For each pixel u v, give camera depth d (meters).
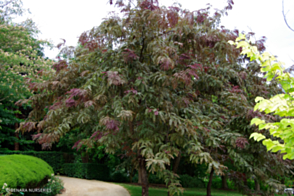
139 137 5.17
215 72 7.09
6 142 14.66
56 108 5.03
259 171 6.64
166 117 4.60
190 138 5.47
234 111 6.98
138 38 5.41
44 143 5.06
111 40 5.74
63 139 13.51
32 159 7.79
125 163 8.06
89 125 6.41
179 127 4.54
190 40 5.22
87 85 4.55
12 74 8.84
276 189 6.69
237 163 6.79
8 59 8.74
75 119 5.24
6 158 6.50
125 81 4.62
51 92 5.78
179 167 14.55
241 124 6.67
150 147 4.86
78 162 13.80
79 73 5.63
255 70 8.38
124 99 4.78
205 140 5.79
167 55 4.50
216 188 13.96
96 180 12.46
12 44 9.62
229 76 7.45
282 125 1.80
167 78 4.67
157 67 5.67
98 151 12.45
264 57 1.99
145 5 5.07
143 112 4.94
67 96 5.21
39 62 9.46
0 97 10.27
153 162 4.37
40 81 8.74
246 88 8.29
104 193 8.56
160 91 4.97
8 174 5.03
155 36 5.27
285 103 1.82
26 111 15.11
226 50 4.98
